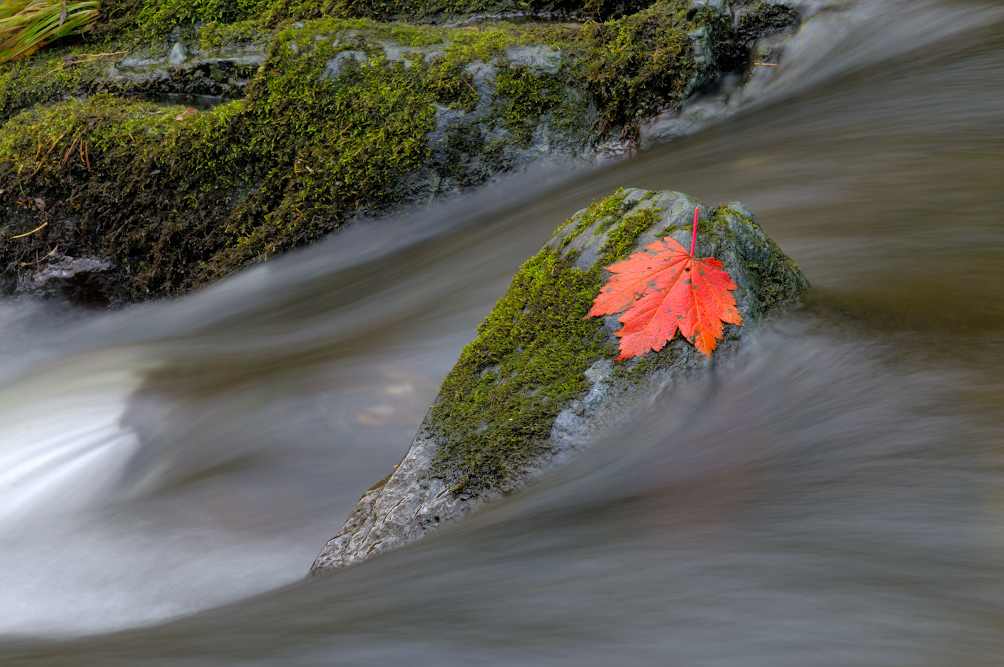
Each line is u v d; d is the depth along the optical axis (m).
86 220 5.91
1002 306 2.13
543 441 2.08
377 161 5.43
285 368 3.46
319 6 6.94
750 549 1.40
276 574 2.31
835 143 4.21
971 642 1.08
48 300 6.02
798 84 5.38
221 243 5.68
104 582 2.49
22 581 2.59
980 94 4.31
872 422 1.75
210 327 5.14
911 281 2.38
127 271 5.92
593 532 1.62
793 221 3.21
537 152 5.46
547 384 2.16
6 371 5.54
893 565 1.28
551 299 2.32
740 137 4.83
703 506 1.62
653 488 1.78
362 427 2.83
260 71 5.63
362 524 2.21
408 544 2.01
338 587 1.75
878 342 2.04
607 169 5.22
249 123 5.61
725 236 2.24
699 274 2.16
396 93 5.45
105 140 5.87
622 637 1.21
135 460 3.20
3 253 6.07
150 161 5.75
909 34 5.22
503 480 2.09
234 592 2.29
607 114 5.55
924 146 3.87
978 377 1.80
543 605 1.36
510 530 1.76
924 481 1.51
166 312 5.66
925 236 2.77
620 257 2.29
